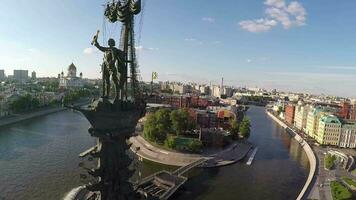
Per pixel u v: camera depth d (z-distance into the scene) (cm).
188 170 16562
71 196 11788
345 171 17500
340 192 13288
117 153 5109
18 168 14975
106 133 4878
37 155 17250
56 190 12562
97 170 4984
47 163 15888
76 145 19762
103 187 5034
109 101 4909
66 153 17800
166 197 12281
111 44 5006
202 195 13700
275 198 13662
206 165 18062
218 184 15250
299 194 13912
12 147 18788
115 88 5038
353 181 15262
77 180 13662
